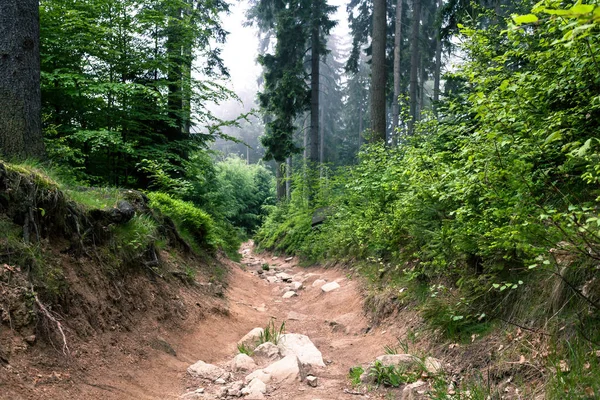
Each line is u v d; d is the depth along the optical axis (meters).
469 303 4.35
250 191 32.62
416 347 4.55
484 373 3.51
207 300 6.73
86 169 8.77
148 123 10.11
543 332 3.33
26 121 5.46
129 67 9.16
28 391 2.88
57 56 8.19
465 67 4.73
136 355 4.18
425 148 6.09
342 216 11.55
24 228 3.88
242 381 4.13
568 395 2.67
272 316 7.46
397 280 6.36
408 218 6.01
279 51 23.25
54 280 3.86
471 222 4.05
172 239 7.68
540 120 3.45
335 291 8.35
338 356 5.20
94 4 8.64
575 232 2.84
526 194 3.21
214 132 10.83
